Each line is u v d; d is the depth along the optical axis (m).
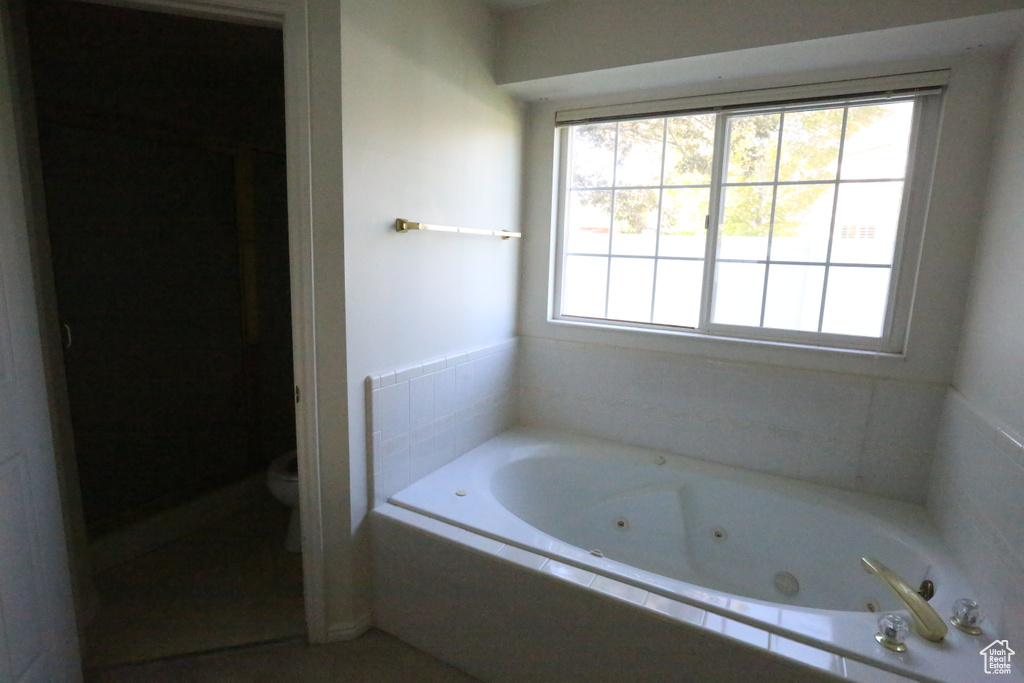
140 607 2.05
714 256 2.32
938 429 1.94
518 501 2.31
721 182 2.28
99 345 2.35
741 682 1.32
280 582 2.22
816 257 2.15
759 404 2.24
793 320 2.23
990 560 1.42
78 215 2.24
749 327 2.28
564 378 2.65
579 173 2.59
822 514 2.03
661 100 2.31
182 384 2.67
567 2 2.13
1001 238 1.62
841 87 1.98
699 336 2.33
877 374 2.04
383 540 1.87
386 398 1.89
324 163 1.61
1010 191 1.59
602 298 2.62
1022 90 1.58
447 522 1.81
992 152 1.77
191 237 2.65
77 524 1.88
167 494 2.62
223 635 1.91
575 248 2.65
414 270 1.98
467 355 2.32
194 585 2.20
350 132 1.64
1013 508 1.30
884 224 2.03
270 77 2.72
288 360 3.16
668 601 1.44
